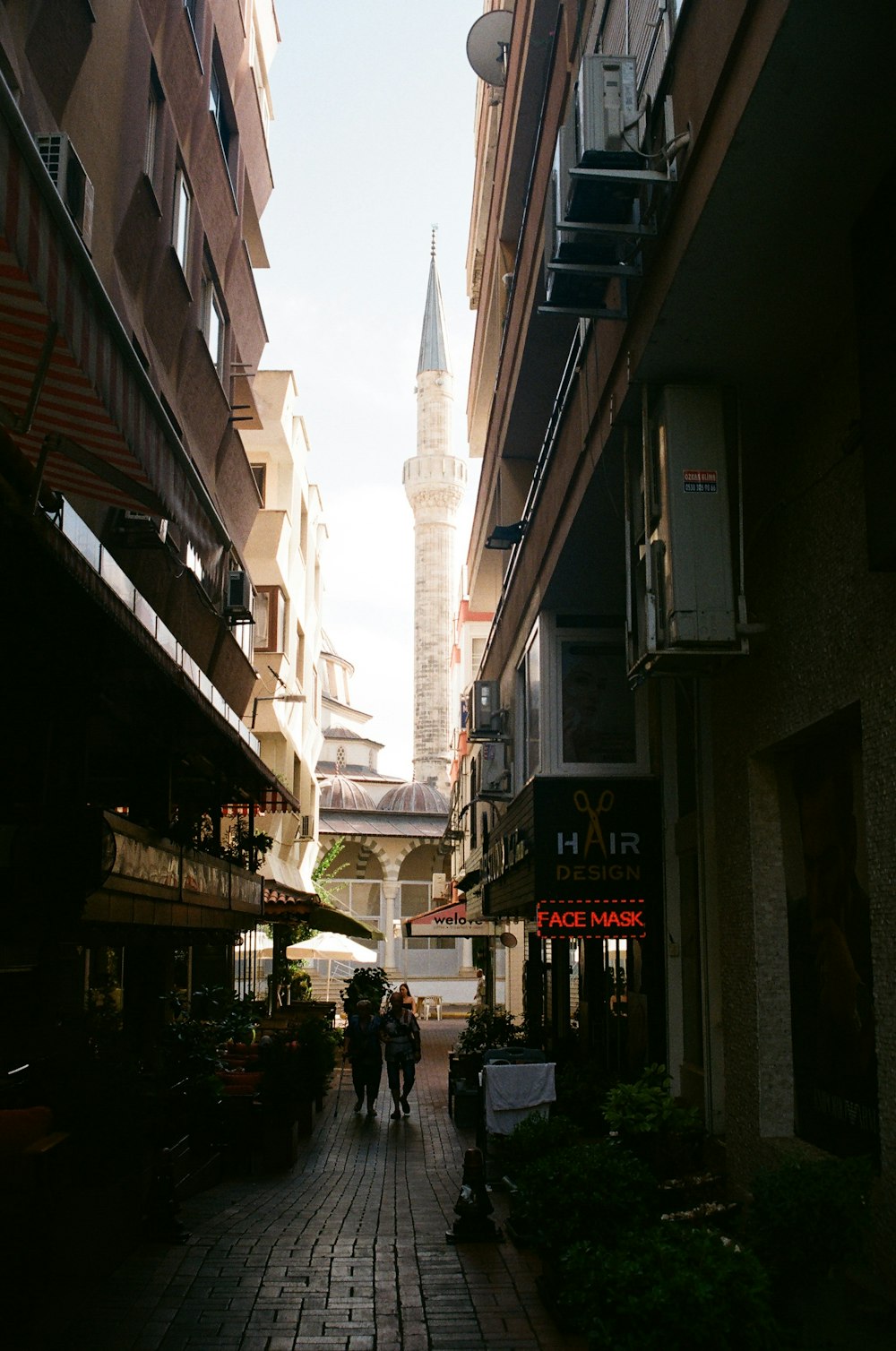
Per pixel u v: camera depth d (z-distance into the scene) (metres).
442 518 76.81
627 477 8.56
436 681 74.00
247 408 19.62
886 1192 6.09
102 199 10.04
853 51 5.05
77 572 6.06
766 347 7.35
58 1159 6.95
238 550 19.23
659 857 12.33
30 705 7.75
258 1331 5.94
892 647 6.30
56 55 8.59
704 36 6.03
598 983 15.47
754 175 5.81
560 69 11.27
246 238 20.64
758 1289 4.62
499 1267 7.31
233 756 11.85
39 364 5.81
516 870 14.90
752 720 8.55
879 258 5.73
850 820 7.38
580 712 13.34
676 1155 8.77
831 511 7.20
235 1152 11.48
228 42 15.11
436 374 79.25
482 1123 12.37
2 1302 5.84
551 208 7.59
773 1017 8.41
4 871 6.81
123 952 13.11
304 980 30.23
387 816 57.41
